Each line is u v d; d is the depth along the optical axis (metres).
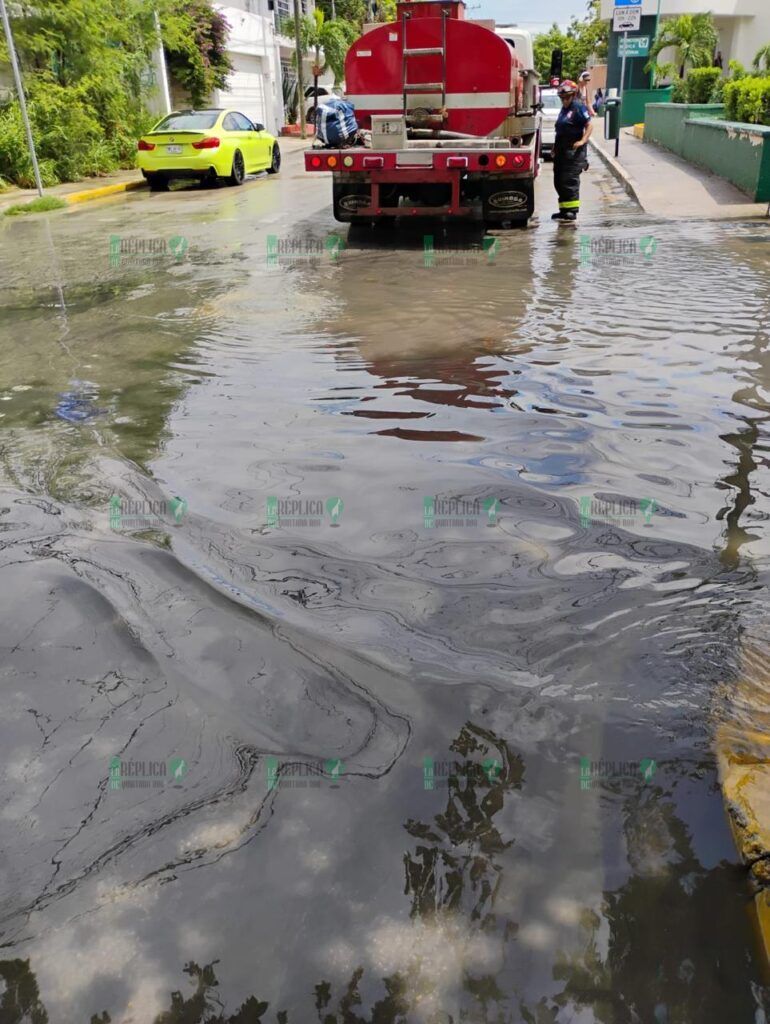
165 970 1.63
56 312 7.14
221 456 4.04
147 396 4.93
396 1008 1.55
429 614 2.73
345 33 39.81
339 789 2.05
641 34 33.16
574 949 1.65
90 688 2.43
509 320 6.29
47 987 1.61
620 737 2.19
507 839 1.90
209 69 27.16
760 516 3.32
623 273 7.84
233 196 15.69
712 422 4.25
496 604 2.77
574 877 1.80
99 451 4.15
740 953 1.64
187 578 2.99
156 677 2.47
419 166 9.66
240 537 3.27
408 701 2.34
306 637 2.63
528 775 2.08
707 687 2.36
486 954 1.65
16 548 3.23
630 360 5.25
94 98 19.88
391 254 9.32
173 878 1.82
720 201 12.23
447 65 9.97
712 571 2.93
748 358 5.22
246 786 2.06
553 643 2.56
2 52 16.67
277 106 37.88
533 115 11.94
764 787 2.01
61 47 18.52
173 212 13.62
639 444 4.02
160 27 22.80
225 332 6.27
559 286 7.38
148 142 16.72
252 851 1.88
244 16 32.91
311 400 4.75
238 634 2.66
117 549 3.21
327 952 1.66
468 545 3.15
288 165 22.84
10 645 2.63
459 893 1.77
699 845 1.87
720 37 34.91
